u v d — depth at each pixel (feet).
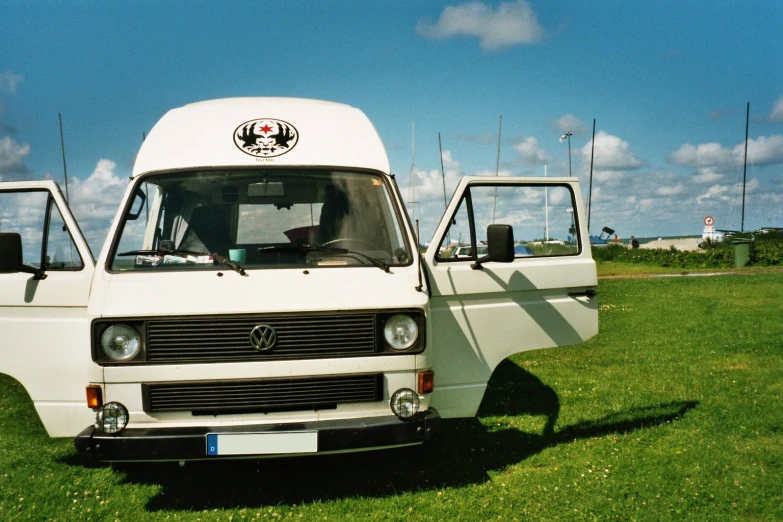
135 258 16.81
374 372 15.79
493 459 19.51
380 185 18.85
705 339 39.04
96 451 14.87
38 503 16.67
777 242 133.39
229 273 16.38
